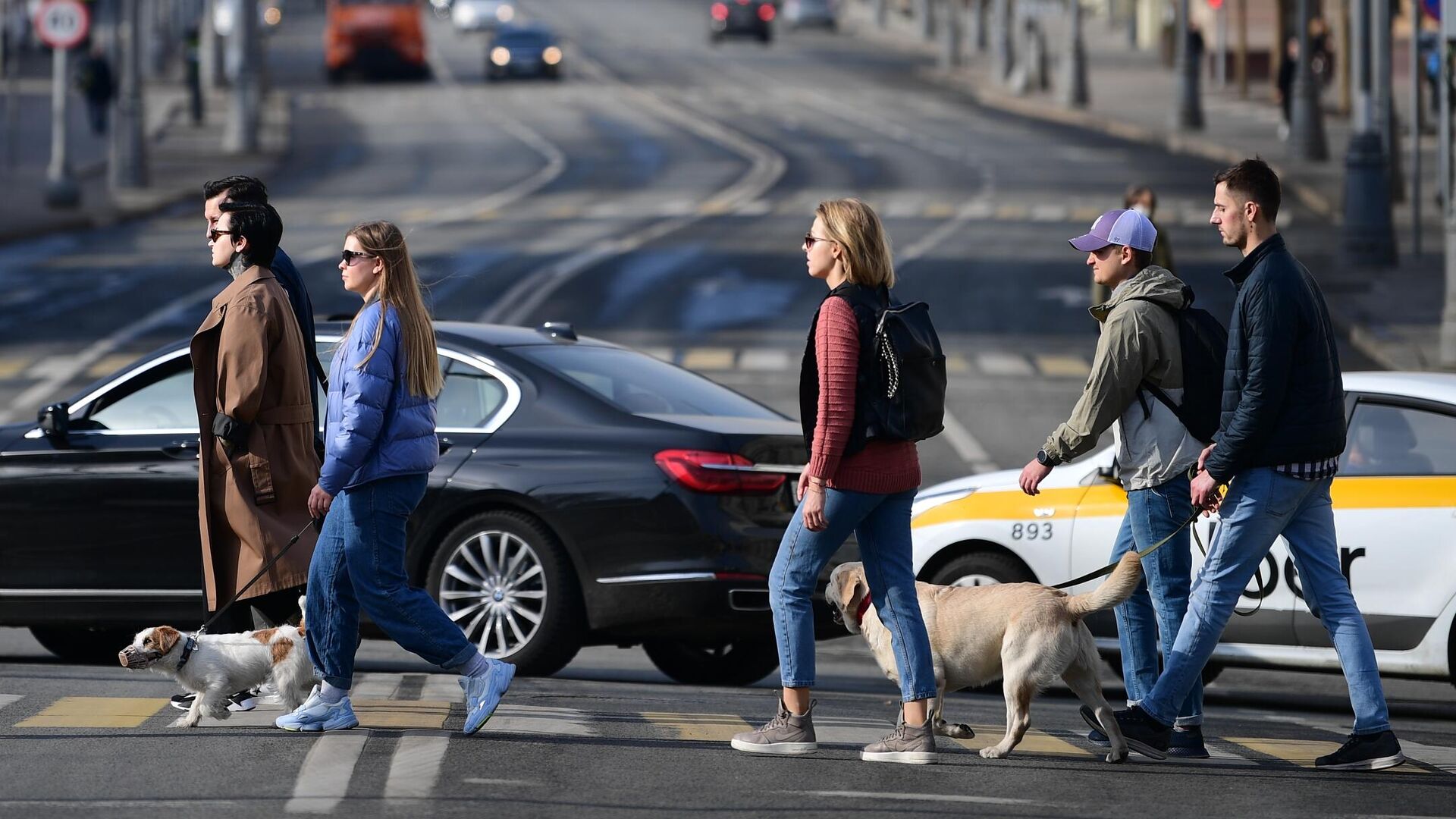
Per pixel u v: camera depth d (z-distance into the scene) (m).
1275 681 42.91
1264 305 27.08
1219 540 27.84
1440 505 35.66
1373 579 36.00
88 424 37.34
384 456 27.23
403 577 27.69
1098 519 38.06
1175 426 28.44
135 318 94.69
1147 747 27.94
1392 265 108.12
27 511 36.94
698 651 39.69
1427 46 189.25
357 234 27.30
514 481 35.84
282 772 25.62
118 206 147.75
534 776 25.80
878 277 27.00
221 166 181.50
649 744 28.31
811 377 26.80
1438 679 35.78
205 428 28.97
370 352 26.97
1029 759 28.08
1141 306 28.20
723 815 23.81
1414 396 36.31
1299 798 25.91
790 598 27.48
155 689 33.22
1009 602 27.48
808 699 27.81
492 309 97.12
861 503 26.78
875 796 25.08
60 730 28.59
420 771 25.78
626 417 36.41
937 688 28.22
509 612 36.06
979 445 67.81
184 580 36.03
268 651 28.42
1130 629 29.36
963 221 136.38
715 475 35.28
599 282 107.44
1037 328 92.88
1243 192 27.48
